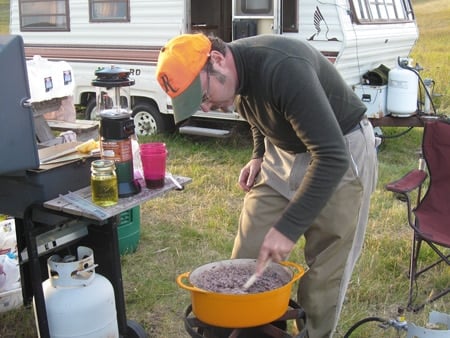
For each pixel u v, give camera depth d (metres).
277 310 2.06
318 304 2.54
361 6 6.48
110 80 2.48
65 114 3.38
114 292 2.76
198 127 7.04
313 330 2.57
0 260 3.18
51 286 2.57
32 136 2.23
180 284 2.08
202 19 8.36
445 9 19.44
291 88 2.02
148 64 7.18
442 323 2.42
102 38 7.51
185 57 2.01
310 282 2.54
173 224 4.62
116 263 2.72
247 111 2.38
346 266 2.53
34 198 2.38
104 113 2.37
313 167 2.05
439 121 3.68
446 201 3.63
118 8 7.29
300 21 6.25
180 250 4.15
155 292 3.56
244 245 2.59
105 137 2.37
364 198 2.55
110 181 2.29
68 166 2.44
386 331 3.11
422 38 15.81
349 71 6.43
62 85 3.24
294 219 2.05
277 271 2.26
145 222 4.66
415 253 3.44
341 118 2.41
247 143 7.11
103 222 2.25
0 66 2.09
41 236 2.58
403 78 6.43
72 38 7.79
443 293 3.38
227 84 2.11
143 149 2.48
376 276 3.72
